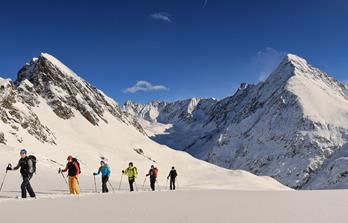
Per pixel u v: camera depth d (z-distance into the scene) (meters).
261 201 18.44
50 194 22.23
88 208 14.82
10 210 13.95
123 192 26.02
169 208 15.12
